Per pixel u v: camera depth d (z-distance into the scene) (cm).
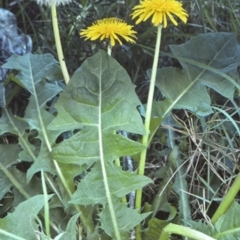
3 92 47
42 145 43
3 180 44
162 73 46
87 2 66
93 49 60
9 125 45
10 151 45
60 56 44
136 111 41
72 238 37
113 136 40
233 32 52
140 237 41
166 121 49
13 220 37
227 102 52
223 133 50
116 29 40
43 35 62
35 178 44
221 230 38
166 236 37
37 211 37
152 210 43
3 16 61
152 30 57
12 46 60
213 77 46
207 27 60
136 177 40
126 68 61
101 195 40
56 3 43
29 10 67
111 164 40
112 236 39
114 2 66
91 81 41
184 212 42
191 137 47
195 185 47
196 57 47
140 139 45
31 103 46
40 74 47
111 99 41
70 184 42
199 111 45
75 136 41
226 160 48
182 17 39
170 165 45
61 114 41
